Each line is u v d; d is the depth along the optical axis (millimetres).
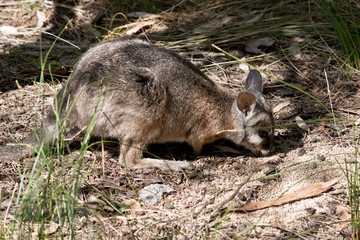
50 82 10930
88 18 13320
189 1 13984
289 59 11844
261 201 7770
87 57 8836
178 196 8047
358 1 12969
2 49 11961
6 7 13664
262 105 9117
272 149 9172
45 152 8445
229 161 9125
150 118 8594
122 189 8102
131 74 8453
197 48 12141
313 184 8023
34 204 7320
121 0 13906
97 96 8406
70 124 8828
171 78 8781
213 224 7320
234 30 12492
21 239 6461
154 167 8797
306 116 10117
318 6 12945
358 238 6793
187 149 9688
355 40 11742
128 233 7066
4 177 8188
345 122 9773
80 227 7086
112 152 9250
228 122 9328
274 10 13422
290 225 7215
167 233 7039
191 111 8961
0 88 10680
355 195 7031
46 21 13102
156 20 13094
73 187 7242
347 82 10898
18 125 9523
